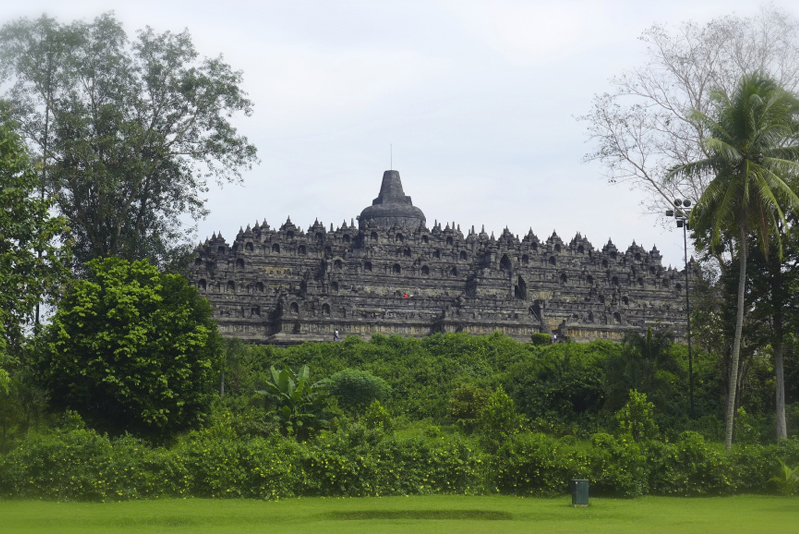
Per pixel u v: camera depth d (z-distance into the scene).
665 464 53.78
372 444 54.34
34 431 67.38
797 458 54.62
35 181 61.03
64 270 63.09
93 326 70.94
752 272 73.62
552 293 174.25
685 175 68.44
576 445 75.94
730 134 63.78
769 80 65.81
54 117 85.56
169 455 51.56
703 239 77.12
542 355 115.12
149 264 80.56
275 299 156.25
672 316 171.12
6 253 59.53
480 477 53.31
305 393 74.38
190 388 73.25
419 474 53.19
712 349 90.44
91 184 82.94
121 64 87.44
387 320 151.12
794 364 90.38
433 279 169.88
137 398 69.75
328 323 148.25
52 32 83.75
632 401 66.31
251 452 51.38
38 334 64.00
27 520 42.69
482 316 154.75
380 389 100.50
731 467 53.88
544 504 49.31
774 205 62.81
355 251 170.38
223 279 155.62
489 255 173.25
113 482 49.47
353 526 42.16
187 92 88.38
